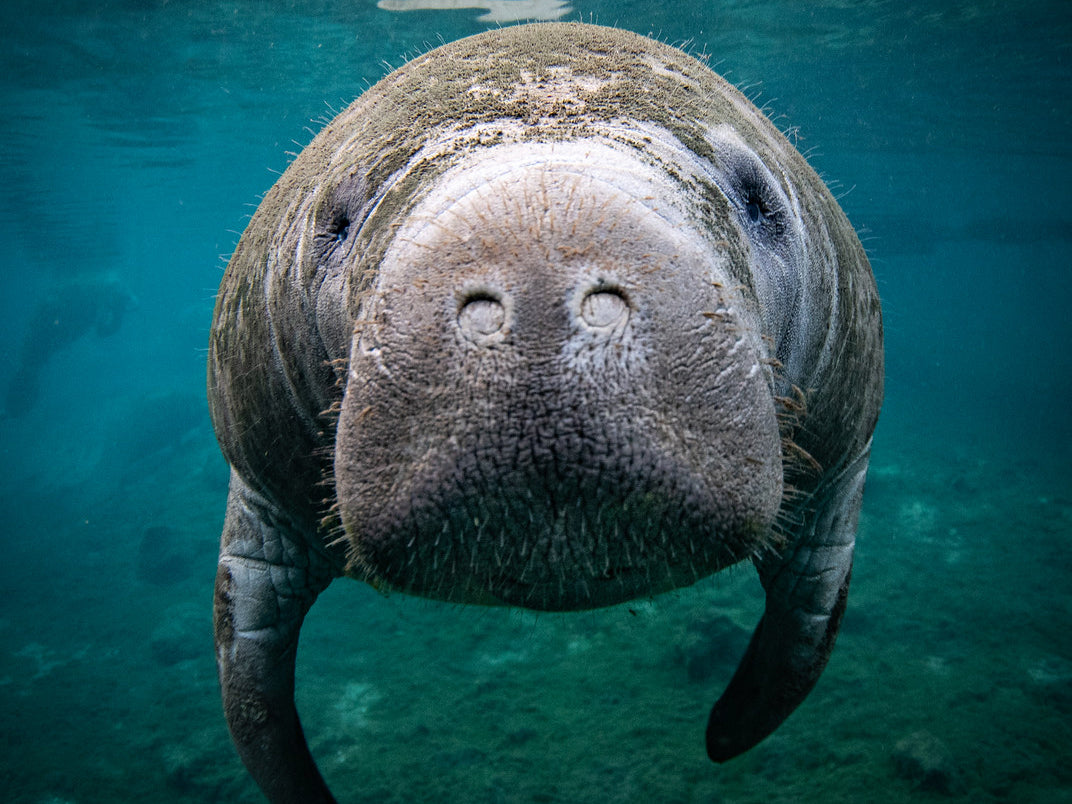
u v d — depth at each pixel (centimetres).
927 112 2277
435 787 788
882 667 937
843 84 2045
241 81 1897
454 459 109
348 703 972
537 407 107
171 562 1550
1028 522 1405
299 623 244
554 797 752
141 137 2353
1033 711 832
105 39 1528
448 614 1152
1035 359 4569
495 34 208
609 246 117
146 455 2331
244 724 231
